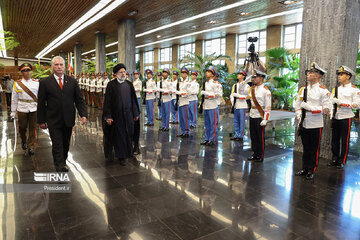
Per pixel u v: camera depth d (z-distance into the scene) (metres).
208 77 5.50
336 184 3.57
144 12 11.02
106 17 11.88
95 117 9.52
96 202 2.93
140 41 20.08
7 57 33.22
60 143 3.64
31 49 24.25
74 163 4.31
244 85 5.90
